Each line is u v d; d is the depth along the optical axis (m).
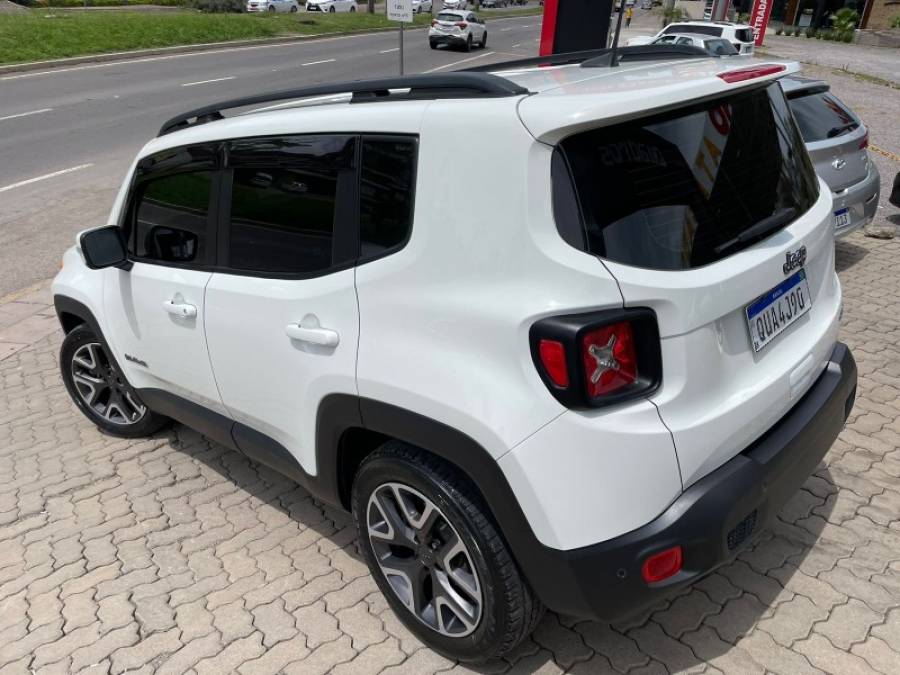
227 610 2.84
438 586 2.42
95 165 10.38
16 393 4.82
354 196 2.41
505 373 2.03
